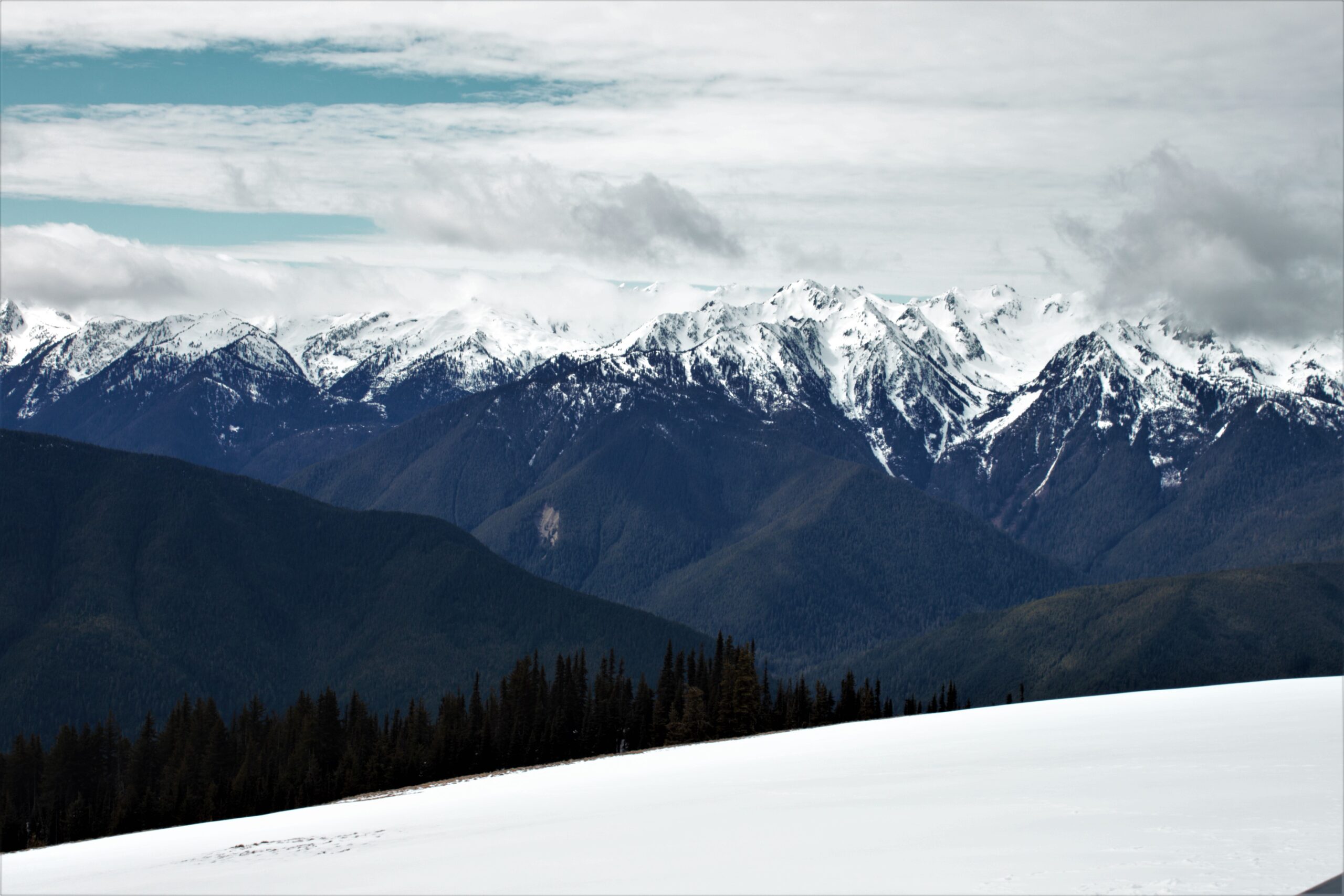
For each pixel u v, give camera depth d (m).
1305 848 45.09
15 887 89.25
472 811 96.50
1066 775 71.88
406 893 53.84
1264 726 92.94
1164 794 60.78
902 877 45.25
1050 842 49.78
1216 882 40.16
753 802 74.88
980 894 41.28
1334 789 59.31
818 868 49.09
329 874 65.94
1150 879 41.19
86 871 98.44
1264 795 58.59
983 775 76.38
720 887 47.12
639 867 54.25
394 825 94.88
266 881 65.56
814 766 95.62
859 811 64.88
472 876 57.12
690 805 77.19
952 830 55.28
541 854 62.00
